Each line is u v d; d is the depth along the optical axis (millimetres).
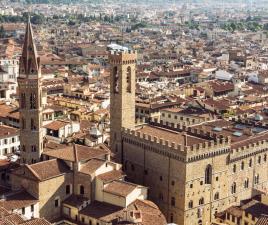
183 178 168250
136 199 163125
